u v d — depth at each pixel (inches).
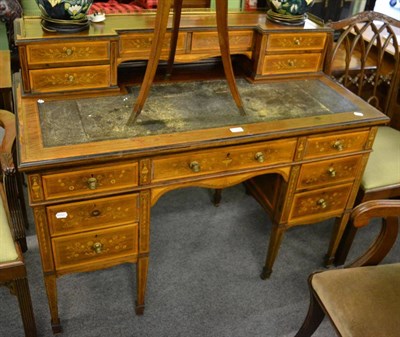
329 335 62.5
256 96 61.8
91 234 52.6
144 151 47.7
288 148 56.6
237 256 74.7
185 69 67.4
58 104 54.6
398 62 75.0
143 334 60.7
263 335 61.9
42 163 43.9
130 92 59.3
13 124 56.3
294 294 68.5
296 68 67.5
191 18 63.4
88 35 54.3
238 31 62.9
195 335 61.1
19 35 52.5
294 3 62.4
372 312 45.0
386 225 50.0
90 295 65.6
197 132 51.8
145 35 58.2
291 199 62.1
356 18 71.6
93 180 47.8
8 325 60.2
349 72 79.4
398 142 73.2
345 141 59.6
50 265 52.7
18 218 53.5
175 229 79.3
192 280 69.4
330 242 71.9
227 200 87.4
